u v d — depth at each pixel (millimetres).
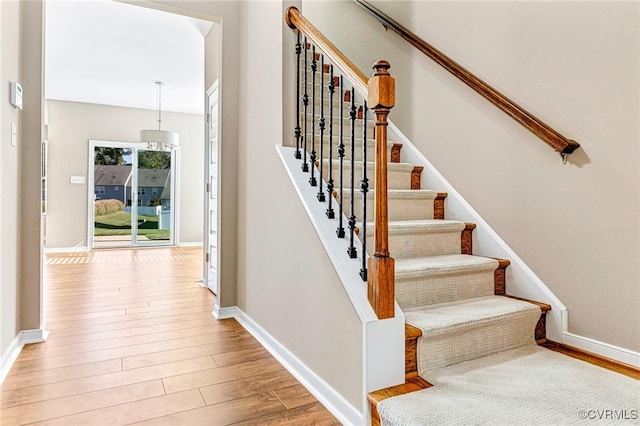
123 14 3836
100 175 7328
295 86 2256
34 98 2330
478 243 2248
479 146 2238
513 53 2012
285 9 2234
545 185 1884
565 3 1764
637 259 1543
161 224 7934
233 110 2994
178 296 3613
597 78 1648
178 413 1598
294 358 2014
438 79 2525
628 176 1560
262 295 2461
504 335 1754
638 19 1510
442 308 1809
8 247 2064
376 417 1390
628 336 1580
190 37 4320
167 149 7828
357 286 1569
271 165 2350
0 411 1592
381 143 1485
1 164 1933
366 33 3230
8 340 2062
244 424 1529
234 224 3002
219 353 2250
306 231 1926
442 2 2467
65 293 3693
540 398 1336
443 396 1360
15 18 2139
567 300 1804
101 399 1698
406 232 2076
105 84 5969
